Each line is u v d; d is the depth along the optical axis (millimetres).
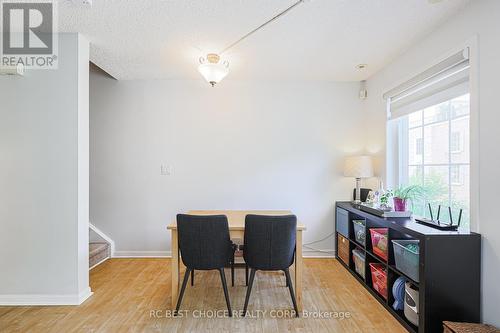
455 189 2250
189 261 2260
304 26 2273
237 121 3670
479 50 1852
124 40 2525
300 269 2330
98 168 3639
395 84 2939
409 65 2688
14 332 1997
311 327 2072
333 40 2518
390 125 3117
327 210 3697
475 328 1657
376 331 2025
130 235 3654
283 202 3688
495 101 1739
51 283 2395
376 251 2586
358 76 3506
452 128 2281
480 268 1833
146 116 3641
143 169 3646
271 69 3260
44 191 2389
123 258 3609
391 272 2320
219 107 3670
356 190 3441
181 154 3654
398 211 2482
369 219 2715
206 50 2742
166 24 2248
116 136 3633
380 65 3121
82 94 2451
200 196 3670
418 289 1944
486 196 1803
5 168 2383
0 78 2377
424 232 1899
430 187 2559
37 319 2164
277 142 3686
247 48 2691
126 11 2057
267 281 2889
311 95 3695
